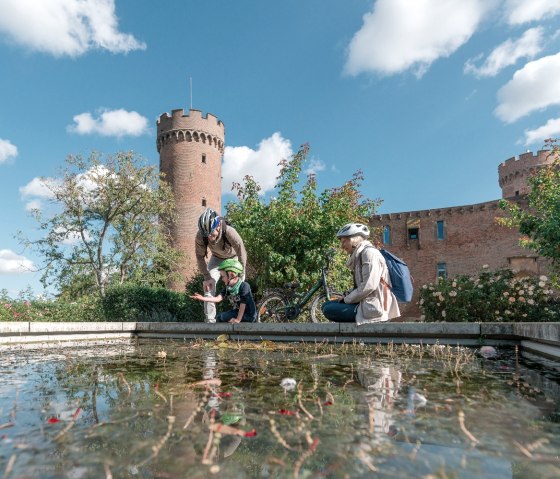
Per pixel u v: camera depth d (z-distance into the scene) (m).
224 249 5.60
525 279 8.86
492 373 2.28
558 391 1.75
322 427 1.19
